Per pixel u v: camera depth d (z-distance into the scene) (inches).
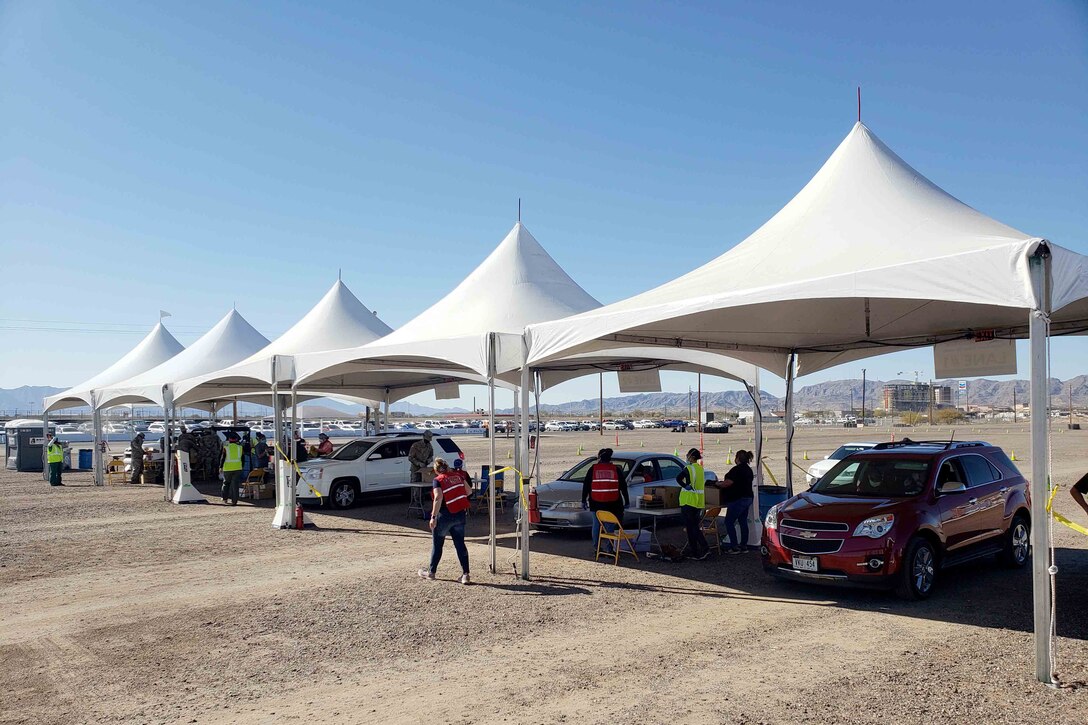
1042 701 223.6
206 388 892.0
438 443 754.8
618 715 216.5
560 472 1077.8
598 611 335.0
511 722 213.0
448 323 584.4
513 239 652.7
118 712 225.6
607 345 445.4
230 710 225.8
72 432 2192.4
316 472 685.3
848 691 233.1
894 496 365.4
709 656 269.9
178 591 381.7
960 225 326.3
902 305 375.9
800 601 350.3
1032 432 244.7
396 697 234.4
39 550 501.4
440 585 389.1
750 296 314.0
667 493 459.5
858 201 367.2
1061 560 439.5
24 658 279.7
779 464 1174.3
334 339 774.5
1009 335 437.4
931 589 352.8
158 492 881.5
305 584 394.6
